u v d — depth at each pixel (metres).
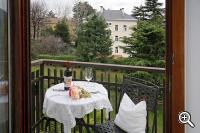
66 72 3.04
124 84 3.00
